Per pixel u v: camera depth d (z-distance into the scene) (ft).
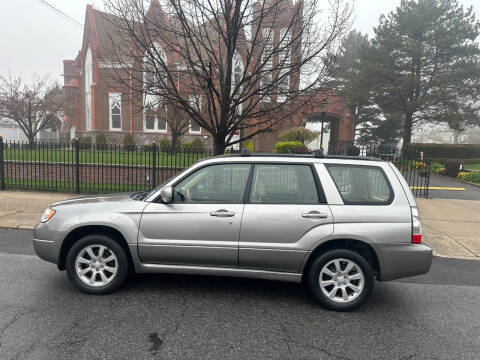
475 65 73.92
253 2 22.86
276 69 22.61
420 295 14.71
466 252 21.39
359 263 12.54
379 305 13.51
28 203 30.17
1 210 27.55
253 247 12.68
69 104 101.40
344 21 22.43
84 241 13.25
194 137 92.79
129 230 13.05
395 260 12.41
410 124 85.92
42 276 15.11
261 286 14.94
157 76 23.45
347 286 12.76
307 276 13.02
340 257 12.62
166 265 13.28
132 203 13.55
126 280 15.01
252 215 12.73
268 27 23.00
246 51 25.04
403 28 81.82
